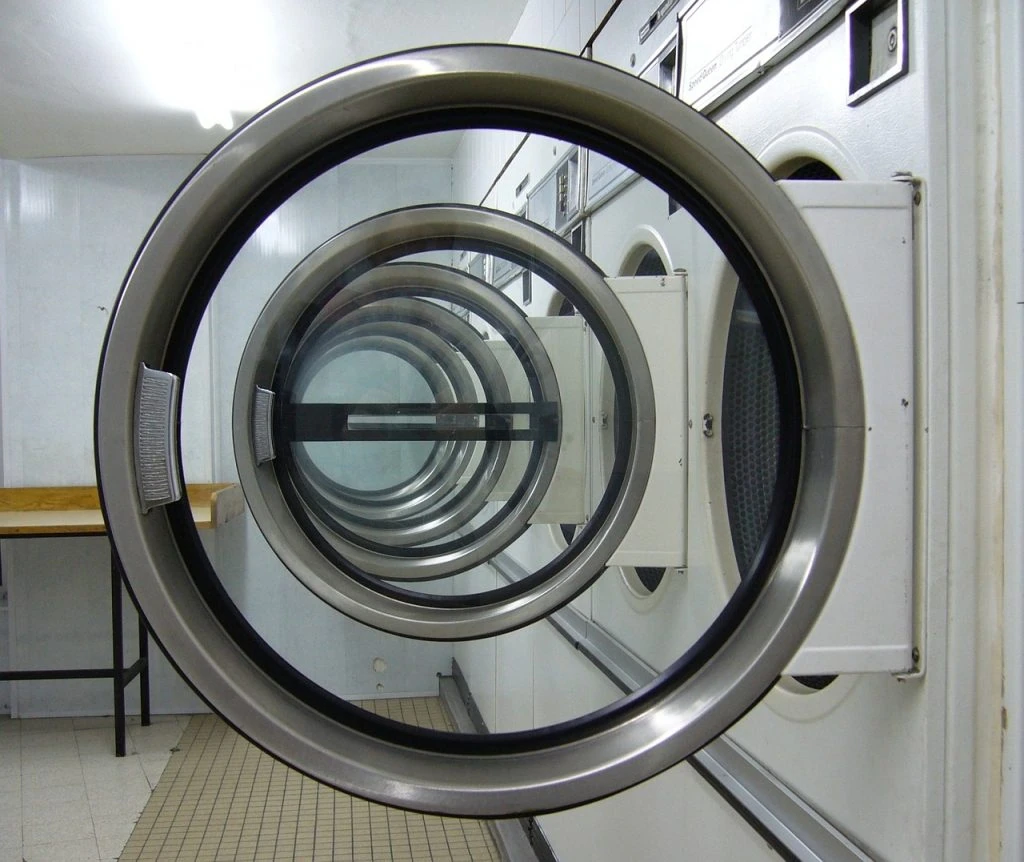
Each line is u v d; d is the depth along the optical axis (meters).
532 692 2.46
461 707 3.30
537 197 2.26
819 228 0.87
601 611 1.93
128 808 2.97
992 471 0.83
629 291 1.55
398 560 2.01
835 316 0.87
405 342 2.00
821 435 0.91
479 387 2.01
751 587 0.94
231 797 3.06
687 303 1.52
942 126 0.85
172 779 3.23
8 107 3.25
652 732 0.92
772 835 1.10
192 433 3.71
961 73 0.84
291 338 1.77
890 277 0.88
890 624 0.88
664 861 1.55
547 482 1.97
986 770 0.84
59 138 3.63
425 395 1.99
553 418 1.97
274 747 0.89
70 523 3.33
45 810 2.97
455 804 0.90
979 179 0.84
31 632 3.96
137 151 3.85
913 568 0.88
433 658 3.65
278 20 2.60
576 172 2.00
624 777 0.90
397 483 2.06
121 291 0.86
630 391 1.57
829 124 1.03
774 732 1.18
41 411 3.91
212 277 0.93
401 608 1.71
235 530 3.77
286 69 2.95
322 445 1.99
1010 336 0.81
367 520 2.03
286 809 2.95
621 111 0.89
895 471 0.88
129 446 0.86
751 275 0.94
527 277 2.17
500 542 2.00
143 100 3.19
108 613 3.98
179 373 0.94
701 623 1.45
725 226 0.94
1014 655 0.81
